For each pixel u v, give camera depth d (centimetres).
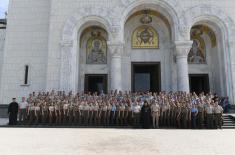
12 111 1798
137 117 1689
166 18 2345
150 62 2442
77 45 2291
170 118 1716
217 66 2303
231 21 2192
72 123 1764
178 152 838
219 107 1655
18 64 2372
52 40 2214
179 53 2153
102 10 2223
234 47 2162
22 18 2459
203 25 2358
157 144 990
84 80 2423
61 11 2256
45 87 2277
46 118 1784
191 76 2420
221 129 1600
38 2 2484
